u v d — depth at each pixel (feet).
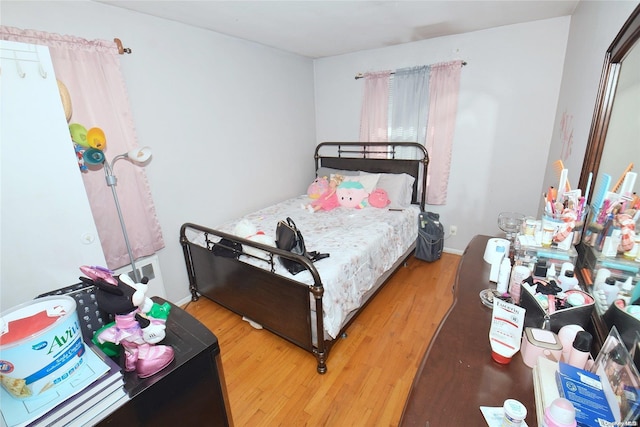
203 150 8.47
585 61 5.64
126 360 2.51
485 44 8.78
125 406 2.32
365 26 8.06
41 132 3.17
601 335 2.75
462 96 9.52
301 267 5.84
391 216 9.15
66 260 3.48
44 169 3.22
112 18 6.29
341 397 5.37
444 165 10.14
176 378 2.62
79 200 3.51
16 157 3.03
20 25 5.16
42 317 2.35
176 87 7.61
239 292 7.01
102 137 5.66
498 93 8.96
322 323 5.55
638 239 3.20
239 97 9.27
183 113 7.85
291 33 8.55
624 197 3.40
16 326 2.25
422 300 8.20
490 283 4.10
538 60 8.21
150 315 2.95
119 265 6.79
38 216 3.23
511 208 9.57
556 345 2.63
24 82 3.01
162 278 7.75
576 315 2.82
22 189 3.10
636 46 3.45
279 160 11.16
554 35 7.88
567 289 3.36
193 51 7.87
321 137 12.80
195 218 8.53
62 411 2.05
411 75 9.99
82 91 5.86
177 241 8.16
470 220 10.39
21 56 2.98
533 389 2.46
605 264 3.36
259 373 5.96
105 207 6.38
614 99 4.00
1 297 3.10
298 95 11.57
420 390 2.50
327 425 4.88
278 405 5.25
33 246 3.23
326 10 6.84
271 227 8.53
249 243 6.12
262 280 6.25
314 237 7.73
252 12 6.88
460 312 3.51
